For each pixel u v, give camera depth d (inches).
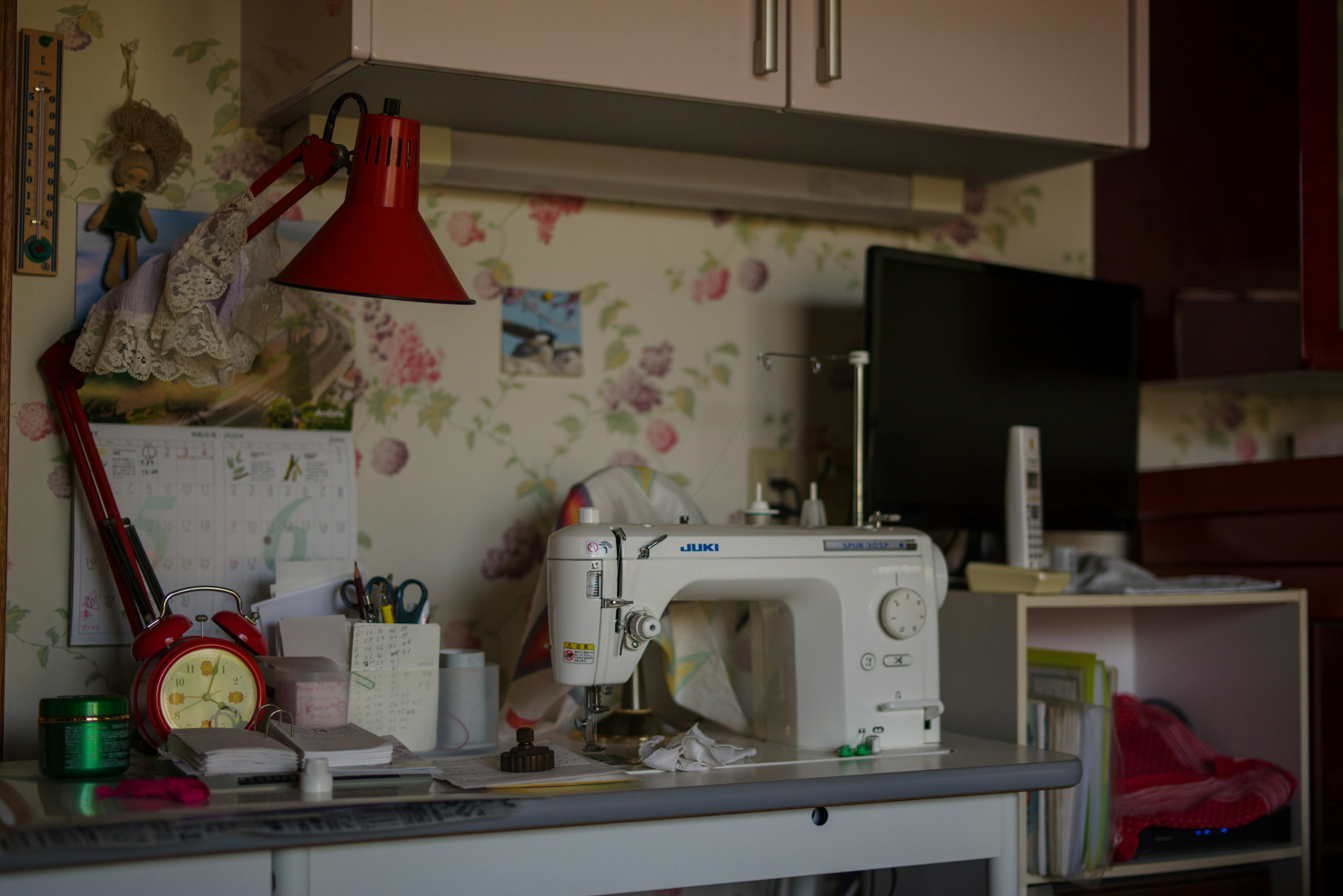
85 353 55.6
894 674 57.2
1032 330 74.9
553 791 44.6
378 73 54.0
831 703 56.2
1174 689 79.8
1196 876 66.9
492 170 65.1
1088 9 67.2
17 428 58.4
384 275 50.3
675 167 69.0
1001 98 64.6
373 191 51.8
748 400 75.3
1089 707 63.1
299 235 64.1
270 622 57.1
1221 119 77.6
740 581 53.9
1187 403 88.2
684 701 61.2
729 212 75.5
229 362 56.2
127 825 37.6
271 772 44.7
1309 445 87.0
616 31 56.3
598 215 71.9
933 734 57.9
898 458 68.9
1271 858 68.5
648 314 72.9
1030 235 85.1
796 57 59.9
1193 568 80.6
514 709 61.6
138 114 60.6
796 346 76.9
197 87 62.9
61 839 36.5
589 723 52.3
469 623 67.5
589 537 50.4
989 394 72.8
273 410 63.2
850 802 48.9
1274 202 74.0
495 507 68.4
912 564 58.2
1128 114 68.1
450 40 52.9
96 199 60.5
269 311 56.1
